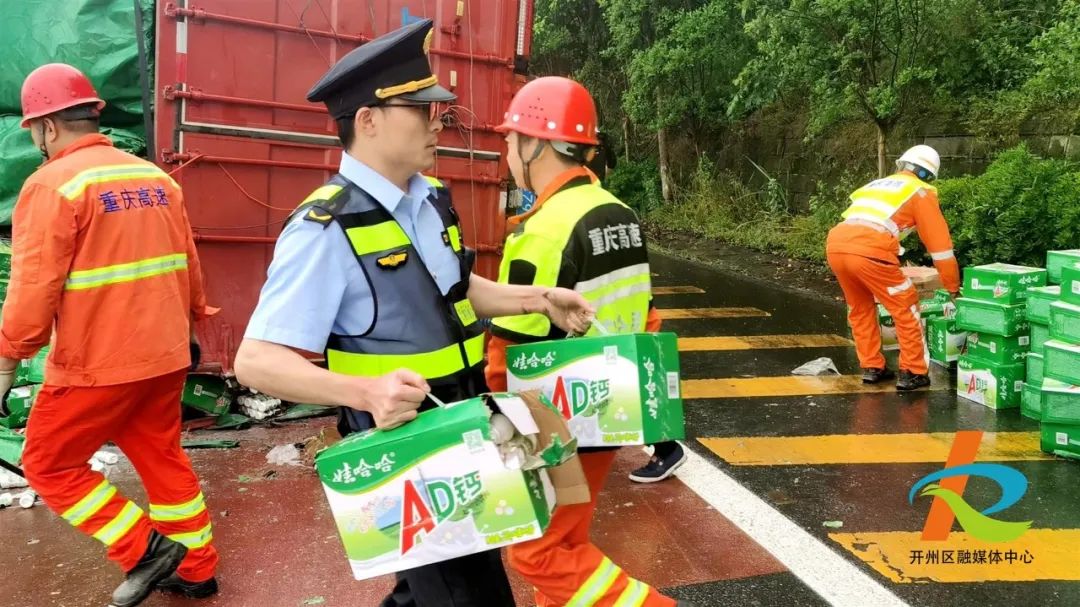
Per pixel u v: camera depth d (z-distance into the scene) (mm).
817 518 3932
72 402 2979
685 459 4461
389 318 2000
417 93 1998
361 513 1862
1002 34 9336
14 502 4152
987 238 7570
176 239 3248
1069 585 3260
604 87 17672
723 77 14008
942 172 10062
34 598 3246
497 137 5648
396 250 2010
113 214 2998
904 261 8484
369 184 2025
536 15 17125
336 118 2045
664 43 13305
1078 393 4484
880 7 8984
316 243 1926
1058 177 7438
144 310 3059
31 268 2863
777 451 4844
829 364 6570
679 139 16375
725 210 13875
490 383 2711
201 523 3248
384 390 1798
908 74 8984
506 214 5824
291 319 1881
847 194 11281
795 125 13258
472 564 2086
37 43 5660
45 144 3094
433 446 1845
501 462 1861
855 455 4738
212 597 3285
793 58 9492
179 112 4820
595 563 2377
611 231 2600
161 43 4730
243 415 5387
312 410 5477
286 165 5066
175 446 3242
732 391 6086
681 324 8289
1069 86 7297
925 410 5531
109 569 3477
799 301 9227
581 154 2652
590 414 2258
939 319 6359
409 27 2008
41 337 2924
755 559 3545
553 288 2424
